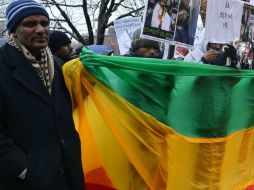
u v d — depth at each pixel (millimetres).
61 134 2648
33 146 2561
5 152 2502
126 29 7586
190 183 3410
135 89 3160
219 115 3541
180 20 4281
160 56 5250
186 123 3369
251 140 3930
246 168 3904
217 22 4617
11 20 2621
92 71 2998
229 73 3525
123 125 3127
